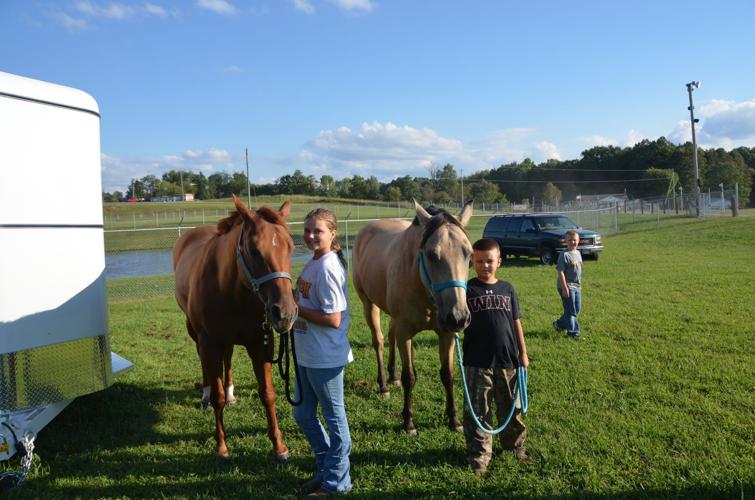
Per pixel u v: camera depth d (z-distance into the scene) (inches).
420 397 193.8
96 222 157.9
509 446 142.6
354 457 146.2
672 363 216.1
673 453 138.6
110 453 154.6
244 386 214.2
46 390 143.3
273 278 123.7
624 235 968.9
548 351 240.8
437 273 134.1
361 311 364.2
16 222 136.6
